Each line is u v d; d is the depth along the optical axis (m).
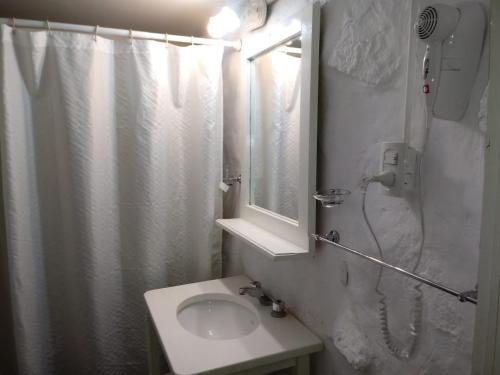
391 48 0.94
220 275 2.04
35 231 1.76
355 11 1.06
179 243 2.00
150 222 1.87
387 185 0.88
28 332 1.74
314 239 1.26
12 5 1.95
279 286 1.59
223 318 1.67
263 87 1.63
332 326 1.24
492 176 0.55
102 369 1.88
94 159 1.75
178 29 2.30
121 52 1.76
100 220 1.80
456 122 0.77
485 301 0.57
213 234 1.99
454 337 0.80
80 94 1.68
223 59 2.08
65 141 1.71
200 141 1.92
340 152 1.16
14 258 1.68
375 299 1.03
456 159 0.78
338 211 1.17
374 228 1.02
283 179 1.46
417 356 0.90
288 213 1.43
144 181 1.83
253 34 1.72
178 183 1.95
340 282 1.18
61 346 1.89
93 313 1.83
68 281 1.86
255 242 1.40
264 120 1.62
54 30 1.68
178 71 1.84
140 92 1.76
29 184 1.73
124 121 1.82
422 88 0.80
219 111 1.93
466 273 0.77
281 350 1.24
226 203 2.12
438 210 0.83
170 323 1.42
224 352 1.22
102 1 1.89
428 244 0.86
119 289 1.89
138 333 1.94
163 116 1.86
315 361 1.34
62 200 1.80
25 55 1.64
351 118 1.10
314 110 1.21
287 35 1.37
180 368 1.14
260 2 1.54
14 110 1.63
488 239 0.56
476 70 0.72
